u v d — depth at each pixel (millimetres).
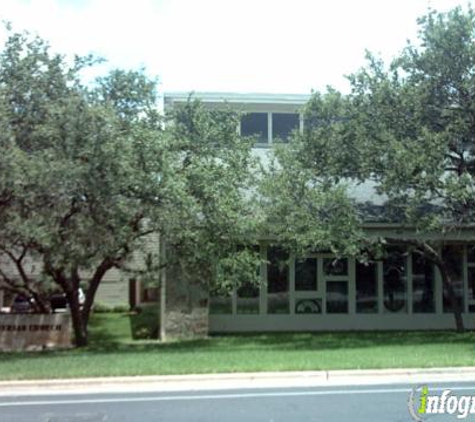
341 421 8328
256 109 23844
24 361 13805
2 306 28156
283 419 8484
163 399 10156
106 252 15750
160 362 13227
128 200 15195
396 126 17672
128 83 16578
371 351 14789
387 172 16625
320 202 17000
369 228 20172
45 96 16125
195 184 16047
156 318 24234
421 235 19906
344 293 22328
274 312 22016
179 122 17344
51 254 15820
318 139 18375
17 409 9508
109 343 18859
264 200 18484
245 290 21938
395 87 17703
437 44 17125
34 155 14805
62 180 14125
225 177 16672
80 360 13773
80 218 15070
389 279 22531
